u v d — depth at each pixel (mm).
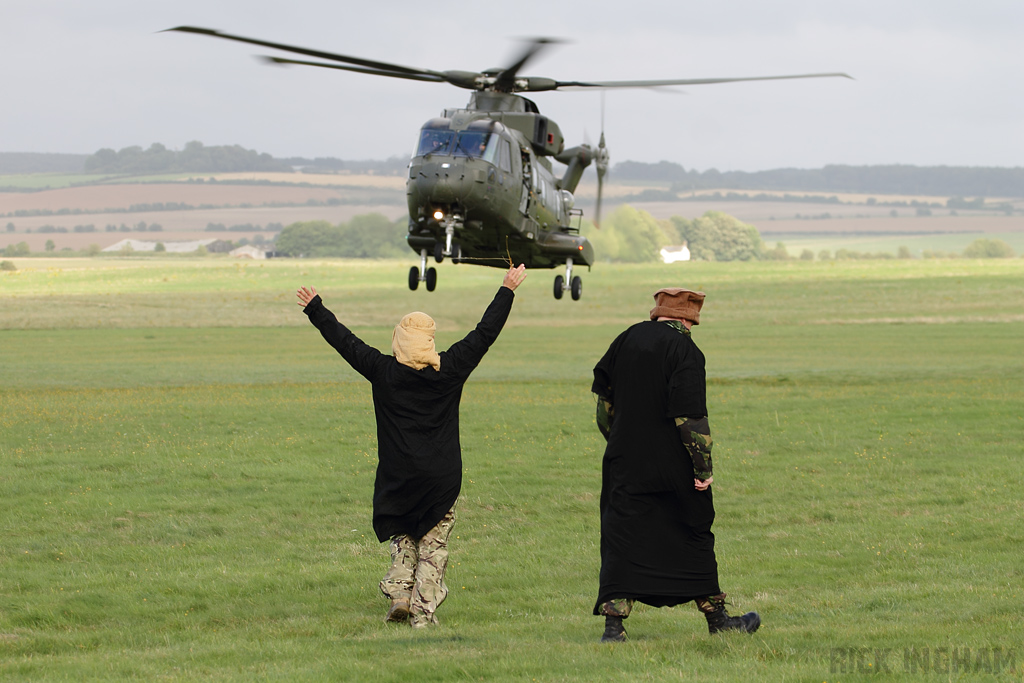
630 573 11258
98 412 39938
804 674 9281
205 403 43938
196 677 9938
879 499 23453
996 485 24531
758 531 20594
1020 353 82062
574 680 9195
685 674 9281
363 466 28109
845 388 50812
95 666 10742
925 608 13570
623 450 11320
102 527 21016
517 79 42938
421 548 13117
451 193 39125
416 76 39375
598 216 50969
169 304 146750
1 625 13719
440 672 9742
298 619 14117
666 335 11328
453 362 12547
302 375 62781
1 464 27734
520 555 18656
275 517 22031
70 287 176250
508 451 30891
